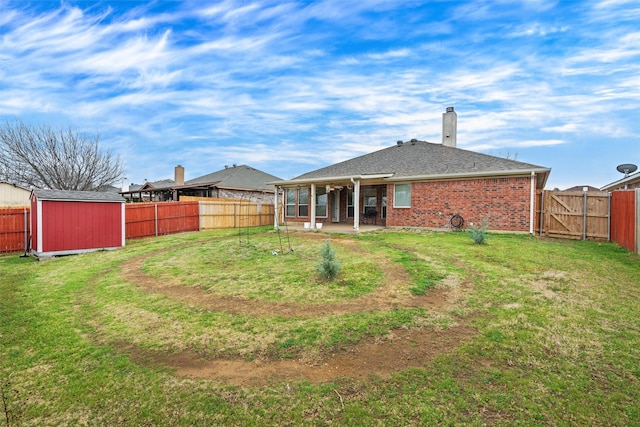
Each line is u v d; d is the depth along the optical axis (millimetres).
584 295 5566
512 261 7965
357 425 2662
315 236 13391
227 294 6059
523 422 2639
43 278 7867
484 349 3791
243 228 19344
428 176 14047
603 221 11336
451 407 2830
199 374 3467
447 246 10000
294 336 4246
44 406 2996
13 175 21594
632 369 3334
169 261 9273
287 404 2939
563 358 3570
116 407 2967
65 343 4250
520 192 12422
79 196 11734
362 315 4855
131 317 5090
